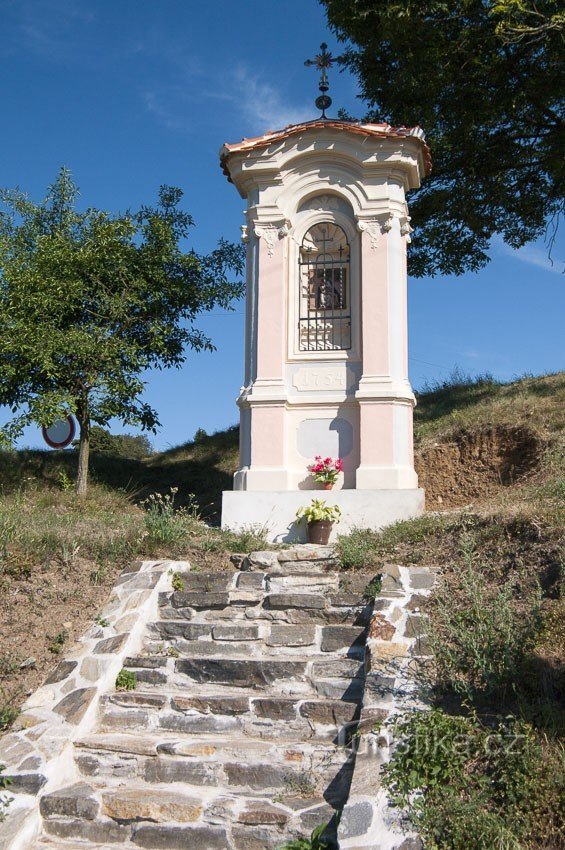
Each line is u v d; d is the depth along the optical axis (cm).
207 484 1609
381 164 1211
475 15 1559
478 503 1209
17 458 1688
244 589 841
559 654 612
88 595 837
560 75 1650
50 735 634
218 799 579
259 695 689
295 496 1138
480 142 1823
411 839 483
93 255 1405
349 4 1560
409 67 1639
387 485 1139
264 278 1229
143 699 685
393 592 768
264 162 1238
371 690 627
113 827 571
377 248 1205
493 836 474
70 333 1348
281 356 1205
